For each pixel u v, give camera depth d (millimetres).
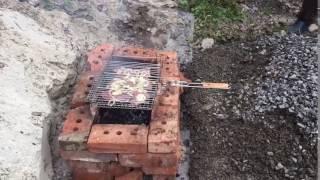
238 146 1388
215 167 1334
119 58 1402
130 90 1236
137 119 1239
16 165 1018
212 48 1891
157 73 1325
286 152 1327
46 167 1181
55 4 1718
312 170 1272
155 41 1807
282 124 1399
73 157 1153
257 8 2229
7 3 1570
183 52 1826
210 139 1425
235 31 2008
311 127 1357
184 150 1408
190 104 1572
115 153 1135
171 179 1218
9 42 1328
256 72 1660
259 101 1501
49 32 1511
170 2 2047
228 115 1501
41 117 1173
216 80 1684
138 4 1900
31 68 1296
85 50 1579
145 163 1157
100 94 1218
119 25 1789
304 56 1632
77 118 1186
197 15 2100
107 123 1237
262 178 1286
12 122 1110
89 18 1737
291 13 2191
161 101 1250
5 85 1194
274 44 1794
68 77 1372
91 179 1213
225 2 2174
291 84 1508
